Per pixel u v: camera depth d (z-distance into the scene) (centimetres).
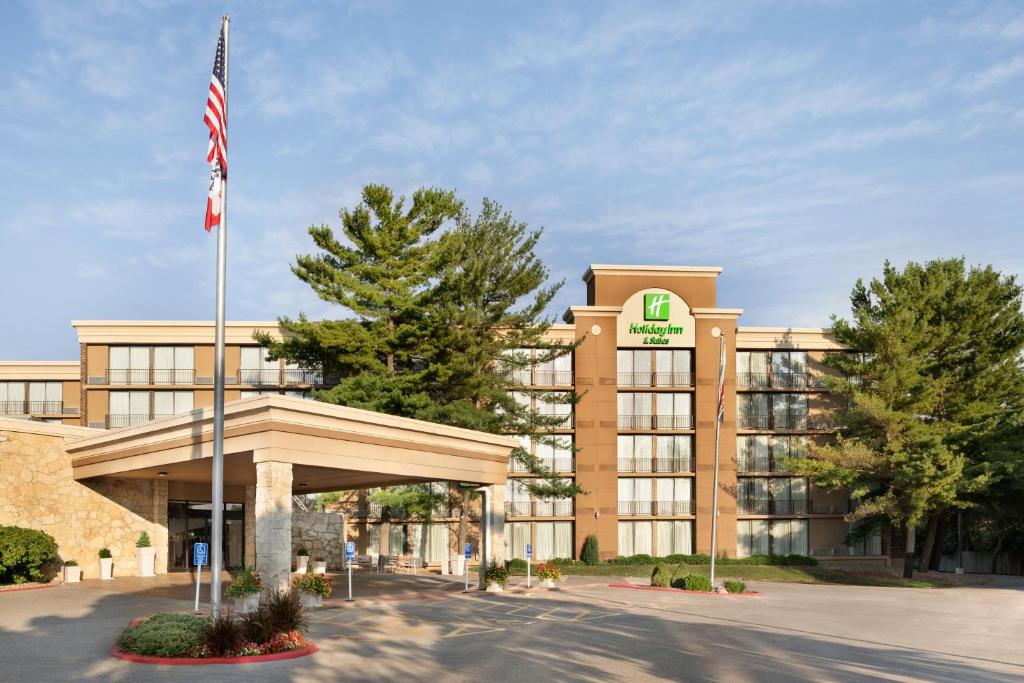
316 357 4838
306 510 5425
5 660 1691
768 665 1784
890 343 5134
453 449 3322
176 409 5616
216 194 1952
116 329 5581
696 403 5834
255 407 2595
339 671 1653
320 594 2795
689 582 3875
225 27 2003
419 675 1623
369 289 4644
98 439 3353
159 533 3778
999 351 5266
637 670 1705
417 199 4931
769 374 6038
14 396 6112
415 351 4828
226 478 3712
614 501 5666
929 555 5472
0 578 3130
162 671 1622
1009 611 3131
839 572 5388
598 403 5703
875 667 1791
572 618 2592
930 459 4812
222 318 1956
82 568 3509
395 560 5322
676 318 5869
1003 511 5369
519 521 5703
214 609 1888
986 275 5322
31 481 3384
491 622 2444
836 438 5766
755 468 5994
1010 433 5191
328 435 2758
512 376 5688
